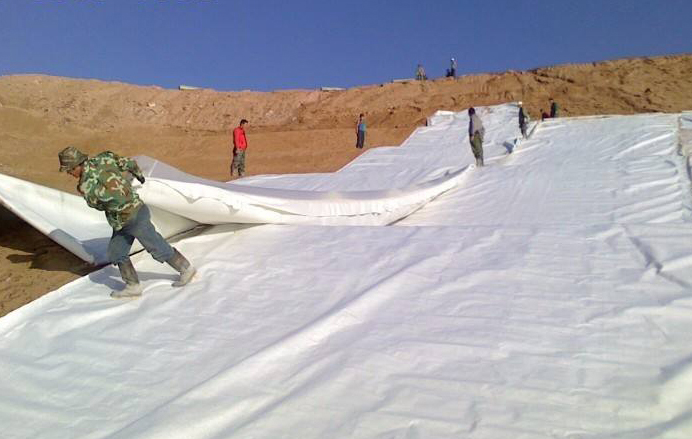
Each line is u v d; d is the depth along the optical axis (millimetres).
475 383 3512
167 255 5391
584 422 3066
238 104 36719
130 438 3223
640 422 3025
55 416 3707
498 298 4676
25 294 5824
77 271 6449
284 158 20109
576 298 4547
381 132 24453
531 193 11164
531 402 3275
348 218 8211
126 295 5402
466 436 3041
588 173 12617
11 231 7820
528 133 19844
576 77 32406
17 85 34094
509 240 5969
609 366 3568
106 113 33938
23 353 4590
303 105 36094
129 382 4035
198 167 18500
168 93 37500
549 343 3910
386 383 3600
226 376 3779
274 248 6461
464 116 25344
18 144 19109
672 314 4121
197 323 4852
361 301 4738
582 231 5980
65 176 13266
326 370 3809
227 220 6918
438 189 11422
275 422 3312
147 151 20828
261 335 4512
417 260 5648
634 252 5324
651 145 15398
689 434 2863
